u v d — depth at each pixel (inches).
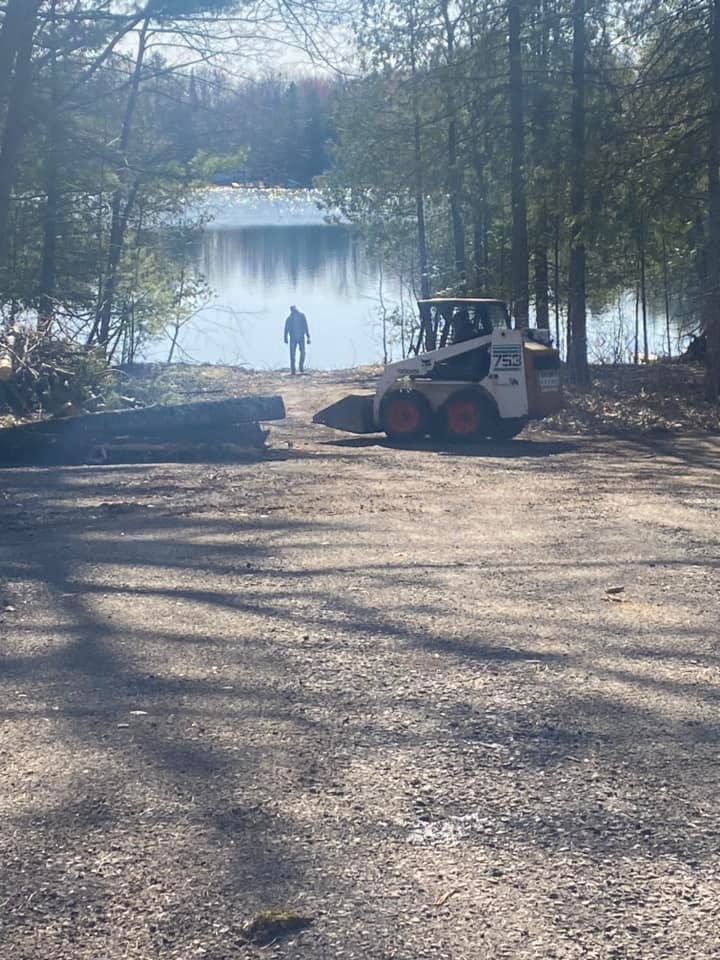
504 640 279.1
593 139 1040.2
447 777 192.2
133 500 518.9
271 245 3863.2
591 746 207.2
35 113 808.3
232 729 216.5
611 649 271.0
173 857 162.7
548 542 413.1
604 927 141.9
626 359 1453.0
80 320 1121.4
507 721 220.7
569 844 166.2
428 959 135.3
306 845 166.1
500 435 890.1
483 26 1155.9
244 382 1397.6
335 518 468.8
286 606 314.8
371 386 1323.8
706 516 475.5
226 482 585.9
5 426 826.8
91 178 1026.1
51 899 151.1
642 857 161.9
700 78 990.4
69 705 231.0
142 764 198.5
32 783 190.2
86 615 305.3
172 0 780.0
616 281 1430.9
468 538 421.7
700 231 1230.9
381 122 1421.0
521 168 1125.7
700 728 216.7
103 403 940.0
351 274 2859.3
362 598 323.9
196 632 287.7
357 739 211.0
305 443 850.8
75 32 786.2
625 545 406.6
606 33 1107.3
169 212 1227.9
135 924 144.6
